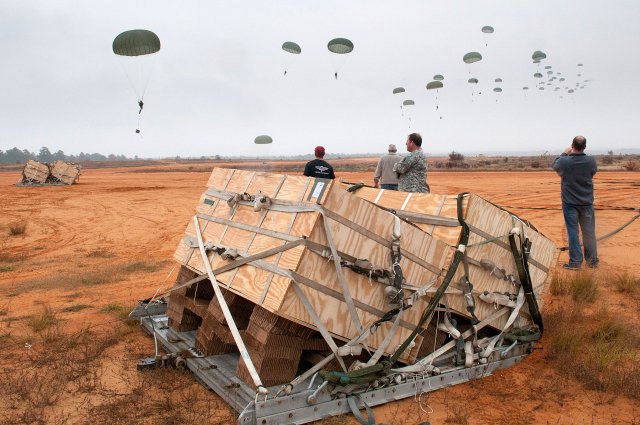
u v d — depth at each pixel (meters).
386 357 4.96
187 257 5.98
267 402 4.16
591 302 7.95
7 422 4.37
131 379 5.24
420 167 7.83
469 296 5.42
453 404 4.79
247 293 4.73
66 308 7.90
